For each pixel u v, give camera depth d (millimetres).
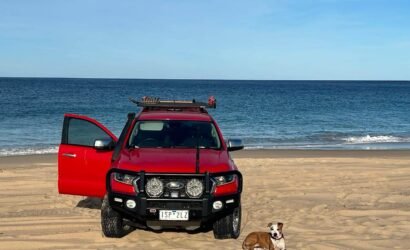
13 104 50062
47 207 8023
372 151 19328
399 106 56344
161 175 5652
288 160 14531
